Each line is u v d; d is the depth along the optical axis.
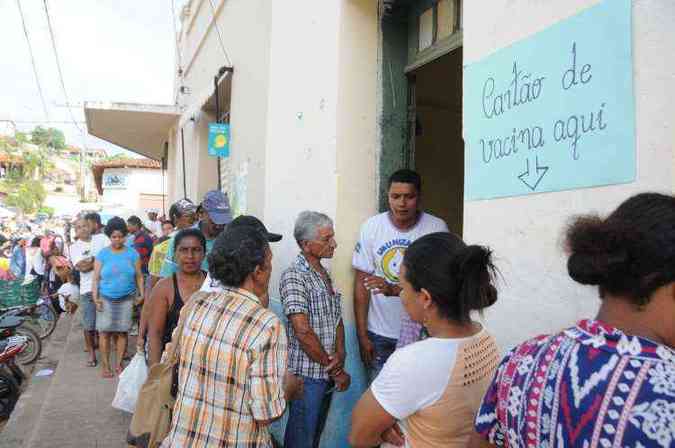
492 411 1.11
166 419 2.27
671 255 0.88
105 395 5.38
